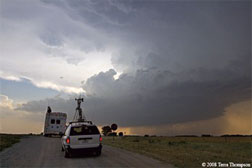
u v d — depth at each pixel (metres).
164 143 24.27
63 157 13.35
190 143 23.64
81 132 13.40
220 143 23.14
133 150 16.62
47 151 16.45
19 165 10.70
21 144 22.75
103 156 13.58
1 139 27.23
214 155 13.60
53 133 38.62
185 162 11.03
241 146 19.67
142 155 13.91
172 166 10.18
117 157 13.09
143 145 21.44
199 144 22.17
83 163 11.12
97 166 10.30
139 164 10.69
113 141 28.81
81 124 13.75
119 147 19.36
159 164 10.67
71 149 12.98
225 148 18.17
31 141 27.50
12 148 18.67
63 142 14.28
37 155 14.27
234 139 29.20
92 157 13.20
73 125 13.67
